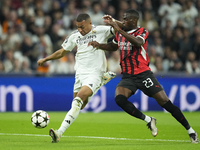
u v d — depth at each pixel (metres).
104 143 17.73
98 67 19.03
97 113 37.41
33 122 18.91
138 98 38.91
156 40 49.78
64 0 54.12
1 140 18.73
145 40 18.33
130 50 18.53
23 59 44.97
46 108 38.44
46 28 48.28
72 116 17.31
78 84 19.69
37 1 51.44
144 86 18.38
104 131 23.77
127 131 23.81
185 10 55.72
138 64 18.45
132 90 18.52
